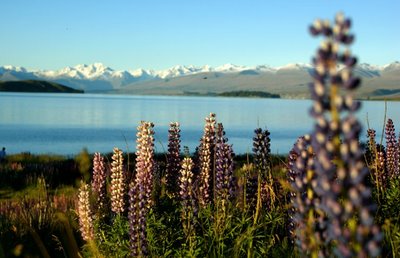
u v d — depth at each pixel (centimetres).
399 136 1003
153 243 770
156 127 12719
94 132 10994
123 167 1107
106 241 840
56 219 1184
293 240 642
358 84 199
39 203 1515
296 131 12500
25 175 2311
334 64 200
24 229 1172
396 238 600
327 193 219
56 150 7456
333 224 220
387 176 896
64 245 1022
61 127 12319
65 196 1859
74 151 7319
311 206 297
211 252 733
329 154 218
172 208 945
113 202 1048
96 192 1159
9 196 2009
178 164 1177
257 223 753
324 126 209
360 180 210
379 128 10056
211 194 961
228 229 759
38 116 16862
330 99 207
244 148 8244
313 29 202
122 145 8281
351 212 214
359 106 204
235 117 19775
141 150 1078
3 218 1441
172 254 791
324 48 200
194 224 812
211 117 1009
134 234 700
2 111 19088
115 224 881
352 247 218
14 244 1012
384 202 770
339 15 199
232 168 877
